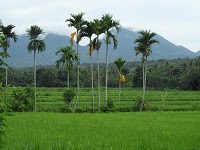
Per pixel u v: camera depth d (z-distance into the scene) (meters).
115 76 143.75
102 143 14.61
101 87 135.12
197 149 12.47
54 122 27.69
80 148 12.52
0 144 9.66
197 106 62.91
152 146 12.29
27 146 10.29
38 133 18.98
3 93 9.12
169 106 65.62
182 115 39.78
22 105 52.16
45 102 72.75
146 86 141.75
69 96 56.62
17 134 18.39
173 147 12.77
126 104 69.81
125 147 13.44
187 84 127.88
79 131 20.59
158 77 136.88
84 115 38.97
